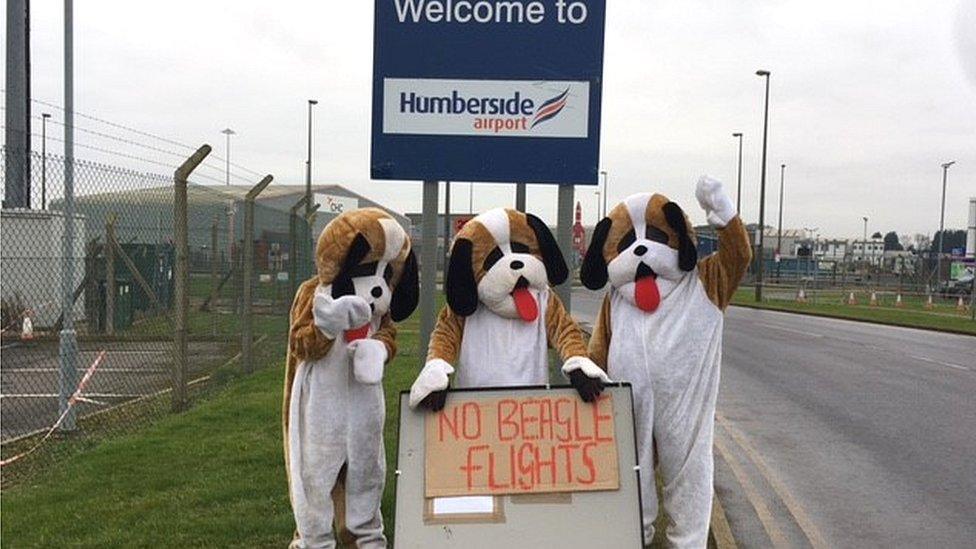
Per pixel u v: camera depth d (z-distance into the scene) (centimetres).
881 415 962
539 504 366
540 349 411
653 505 414
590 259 426
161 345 1298
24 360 1063
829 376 1283
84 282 1274
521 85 514
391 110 517
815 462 743
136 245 1455
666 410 409
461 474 369
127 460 618
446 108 516
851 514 595
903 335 2108
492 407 378
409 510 365
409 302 423
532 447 372
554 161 517
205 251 1714
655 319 412
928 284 4238
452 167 519
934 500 630
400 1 513
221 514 501
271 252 1500
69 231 775
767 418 939
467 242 406
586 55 512
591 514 365
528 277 402
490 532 362
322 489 399
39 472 611
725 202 404
